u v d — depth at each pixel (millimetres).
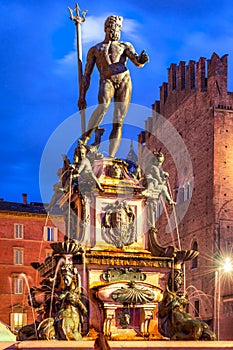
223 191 64812
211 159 65500
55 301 13828
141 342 11984
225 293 62031
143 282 13945
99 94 15367
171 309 13906
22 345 11406
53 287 13875
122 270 14086
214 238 63656
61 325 12719
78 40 16188
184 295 14500
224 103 66688
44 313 14102
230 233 64125
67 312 12961
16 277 76250
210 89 67188
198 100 69250
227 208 64562
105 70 15414
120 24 15734
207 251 64375
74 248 13500
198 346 12117
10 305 75250
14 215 77125
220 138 65750
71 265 13531
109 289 13727
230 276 62344
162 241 69875
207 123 67000
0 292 75438
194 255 14570
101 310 13719
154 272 14336
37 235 77938
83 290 13711
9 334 18203
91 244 14414
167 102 77250
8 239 76688
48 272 14820
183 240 68688
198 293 64938
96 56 15609
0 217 76875
